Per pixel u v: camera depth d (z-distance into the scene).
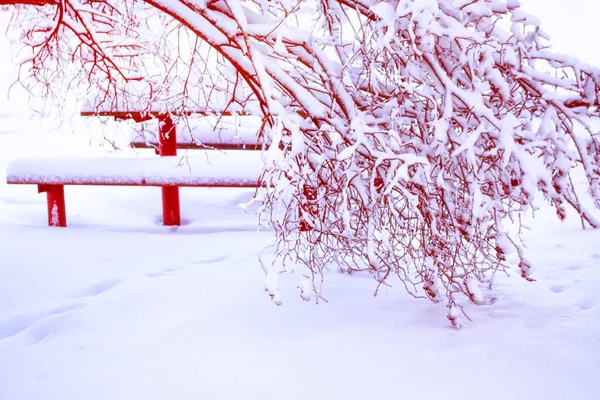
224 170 5.57
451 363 2.64
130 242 5.25
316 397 2.40
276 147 2.49
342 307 3.44
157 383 2.58
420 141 3.03
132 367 2.74
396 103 2.95
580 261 4.18
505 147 2.66
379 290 3.76
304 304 3.51
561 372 2.51
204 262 4.62
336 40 3.15
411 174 3.03
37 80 4.49
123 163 5.72
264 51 2.86
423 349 2.80
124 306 3.56
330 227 3.20
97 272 4.34
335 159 2.90
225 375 2.63
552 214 6.07
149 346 2.97
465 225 3.01
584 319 3.06
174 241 5.29
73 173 5.77
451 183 3.03
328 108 3.00
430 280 3.22
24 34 4.25
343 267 4.30
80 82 4.59
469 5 2.83
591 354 2.66
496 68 2.91
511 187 3.13
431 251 3.08
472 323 3.11
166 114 5.05
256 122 6.67
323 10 3.11
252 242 5.19
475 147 2.88
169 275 4.21
